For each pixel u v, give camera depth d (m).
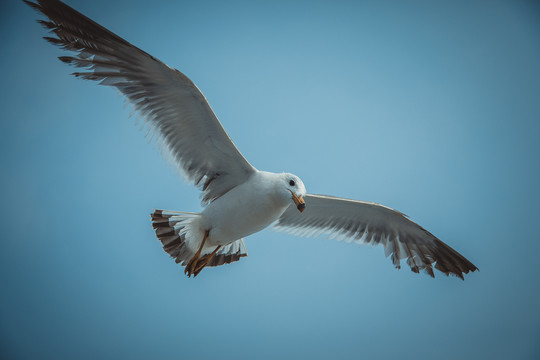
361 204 11.77
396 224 12.31
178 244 10.71
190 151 10.45
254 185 10.07
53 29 9.09
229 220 10.19
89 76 9.48
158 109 9.93
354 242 12.58
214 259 11.84
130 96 9.81
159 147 10.20
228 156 10.37
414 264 12.77
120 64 9.56
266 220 10.27
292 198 9.88
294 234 12.40
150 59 9.16
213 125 9.86
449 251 12.39
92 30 9.23
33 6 8.92
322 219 12.45
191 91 9.41
